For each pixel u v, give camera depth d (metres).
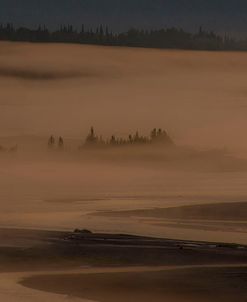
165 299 189.62
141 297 191.88
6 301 185.12
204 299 189.12
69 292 198.00
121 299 188.62
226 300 187.50
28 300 186.38
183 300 189.00
